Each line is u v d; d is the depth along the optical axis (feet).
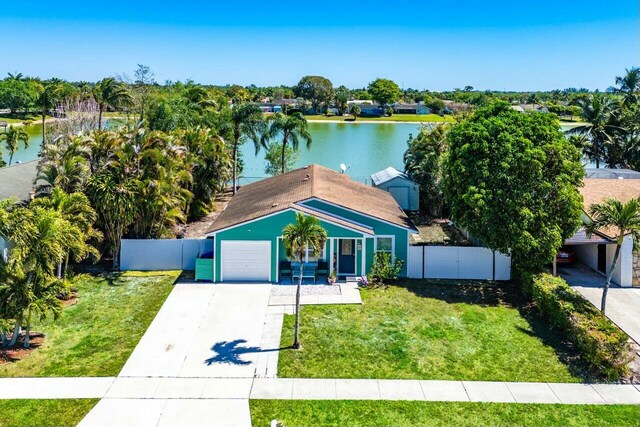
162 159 92.58
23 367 55.57
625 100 172.35
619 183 107.45
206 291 77.71
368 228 83.05
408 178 132.57
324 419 47.11
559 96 607.78
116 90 188.44
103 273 85.61
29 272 58.44
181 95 247.70
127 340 62.18
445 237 108.68
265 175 201.46
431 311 71.61
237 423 46.39
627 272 80.89
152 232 92.63
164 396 50.44
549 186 76.79
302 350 59.82
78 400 49.60
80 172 86.89
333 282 81.05
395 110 555.69
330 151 274.16
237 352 59.31
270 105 533.55
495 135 81.10
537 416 47.75
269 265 81.51
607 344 55.01
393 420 47.06
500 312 71.72
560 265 92.17
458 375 54.85
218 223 87.15
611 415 47.91
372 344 61.57
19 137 191.11
